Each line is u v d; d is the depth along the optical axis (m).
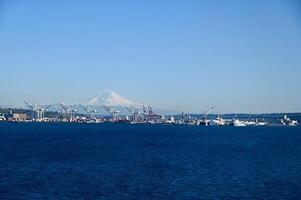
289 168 71.88
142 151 107.12
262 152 106.88
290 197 46.72
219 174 63.62
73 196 46.34
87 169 68.44
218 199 45.50
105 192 48.53
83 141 149.75
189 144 139.88
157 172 65.44
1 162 77.56
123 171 66.31
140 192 48.69
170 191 49.41
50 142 142.62
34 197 45.69
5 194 47.06
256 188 51.69
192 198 45.88
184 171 67.00
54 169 68.12
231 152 106.50
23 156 90.00
